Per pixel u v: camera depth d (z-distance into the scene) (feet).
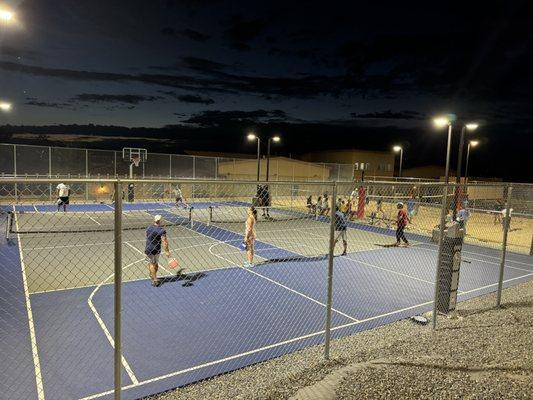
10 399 17.26
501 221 84.48
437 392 15.38
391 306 30.32
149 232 32.99
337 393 15.53
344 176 154.40
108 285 33.58
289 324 26.12
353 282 36.63
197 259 44.32
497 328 23.95
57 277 35.65
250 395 16.90
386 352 20.36
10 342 22.52
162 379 19.10
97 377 19.17
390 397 15.02
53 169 102.78
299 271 39.88
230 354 21.74
